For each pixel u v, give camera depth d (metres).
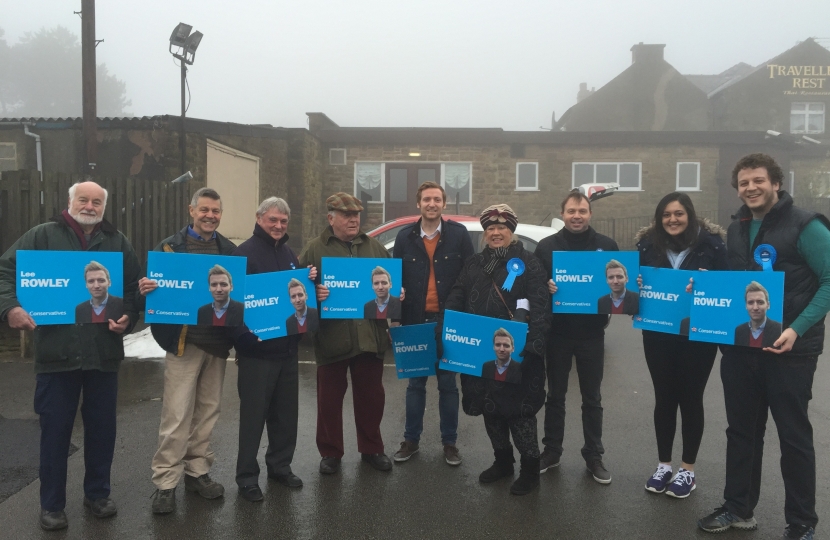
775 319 3.07
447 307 3.85
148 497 3.66
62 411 3.26
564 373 4.05
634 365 7.19
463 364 3.68
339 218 4.07
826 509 3.50
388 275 3.96
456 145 19.44
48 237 3.29
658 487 3.74
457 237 4.36
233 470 4.07
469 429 4.95
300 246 16.88
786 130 29.78
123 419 5.03
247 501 3.62
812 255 3.05
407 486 3.85
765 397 3.32
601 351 4.01
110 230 3.46
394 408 5.49
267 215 3.79
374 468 4.13
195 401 3.71
